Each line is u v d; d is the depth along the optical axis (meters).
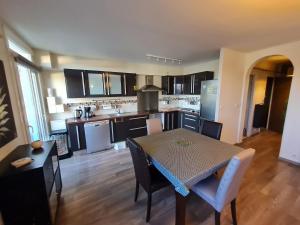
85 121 3.49
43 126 3.23
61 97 3.70
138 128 4.32
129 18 1.82
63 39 2.50
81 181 2.41
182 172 1.37
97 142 3.59
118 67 4.27
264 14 1.72
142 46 2.94
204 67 4.57
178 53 3.47
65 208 1.86
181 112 4.84
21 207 1.33
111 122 3.85
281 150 3.03
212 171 1.46
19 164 1.33
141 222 1.65
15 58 1.97
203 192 1.51
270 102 5.08
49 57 3.17
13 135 1.77
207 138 2.30
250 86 4.33
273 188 2.17
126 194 2.10
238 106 3.73
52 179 1.71
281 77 4.75
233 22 1.92
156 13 1.71
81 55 3.62
